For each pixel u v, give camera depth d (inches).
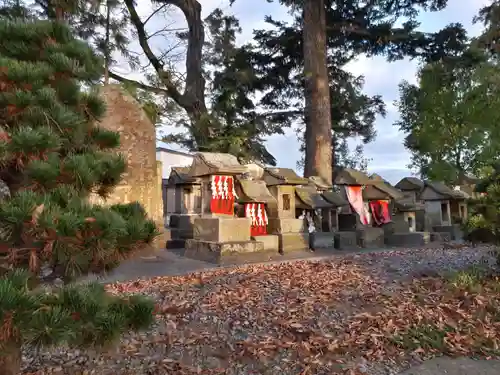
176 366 144.1
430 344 164.4
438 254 370.9
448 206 538.3
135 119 390.0
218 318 189.6
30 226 67.9
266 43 745.0
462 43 634.2
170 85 614.9
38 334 59.7
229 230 348.2
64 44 100.5
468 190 634.8
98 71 108.3
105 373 137.9
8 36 96.0
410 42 657.6
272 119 724.0
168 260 342.6
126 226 81.5
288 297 219.6
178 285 246.2
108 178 97.3
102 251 75.9
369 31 658.8
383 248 442.9
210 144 592.7
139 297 87.0
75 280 84.7
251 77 669.9
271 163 700.7
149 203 392.5
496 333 175.2
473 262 310.5
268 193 392.2
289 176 410.6
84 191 85.3
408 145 986.1
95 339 71.9
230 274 278.8
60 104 89.7
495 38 530.9
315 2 639.1
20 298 58.9
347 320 187.8
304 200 427.8
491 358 155.0
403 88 984.3
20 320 58.3
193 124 612.1
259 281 254.5
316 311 198.5
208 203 367.2
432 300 212.7
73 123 88.7
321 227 443.5
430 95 862.5
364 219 467.5
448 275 253.1
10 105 81.7
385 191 469.7
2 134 75.7
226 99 653.9
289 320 186.2
